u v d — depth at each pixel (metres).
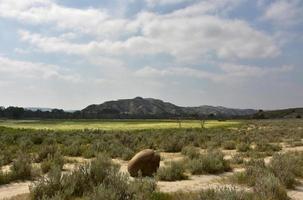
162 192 12.61
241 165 20.80
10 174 16.77
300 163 19.53
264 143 34.41
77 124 103.44
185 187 14.44
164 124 104.12
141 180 12.68
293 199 12.27
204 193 11.23
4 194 13.73
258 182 12.97
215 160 19.00
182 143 32.84
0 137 40.56
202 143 38.28
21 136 44.00
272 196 11.71
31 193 11.94
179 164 17.77
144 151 17.70
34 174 17.67
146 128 77.38
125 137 39.56
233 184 15.05
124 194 11.10
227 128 79.38
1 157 22.62
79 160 24.33
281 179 14.34
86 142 39.06
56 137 43.56
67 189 11.96
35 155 25.50
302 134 52.41
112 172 13.33
